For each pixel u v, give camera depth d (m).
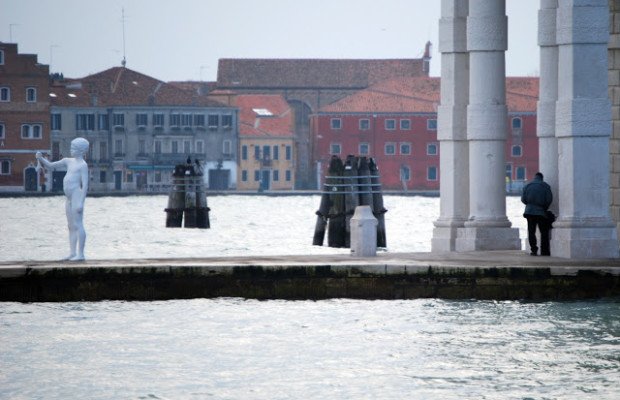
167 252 156.25
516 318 80.88
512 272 85.81
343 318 81.44
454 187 101.94
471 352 71.69
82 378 66.19
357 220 94.75
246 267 87.00
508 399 61.19
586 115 89.06
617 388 63.06
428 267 86.50
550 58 95.81
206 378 66.19
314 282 87.00
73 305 85.88
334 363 69.62
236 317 82.12
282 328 78.81
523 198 93.06
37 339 75.94
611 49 93.62
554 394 61.94
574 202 89.62
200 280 87.00
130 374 67.19
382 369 67.94
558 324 78.81
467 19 98.94
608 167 89.56
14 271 85.94
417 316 81.75
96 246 170.88
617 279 85.31
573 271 85.31
